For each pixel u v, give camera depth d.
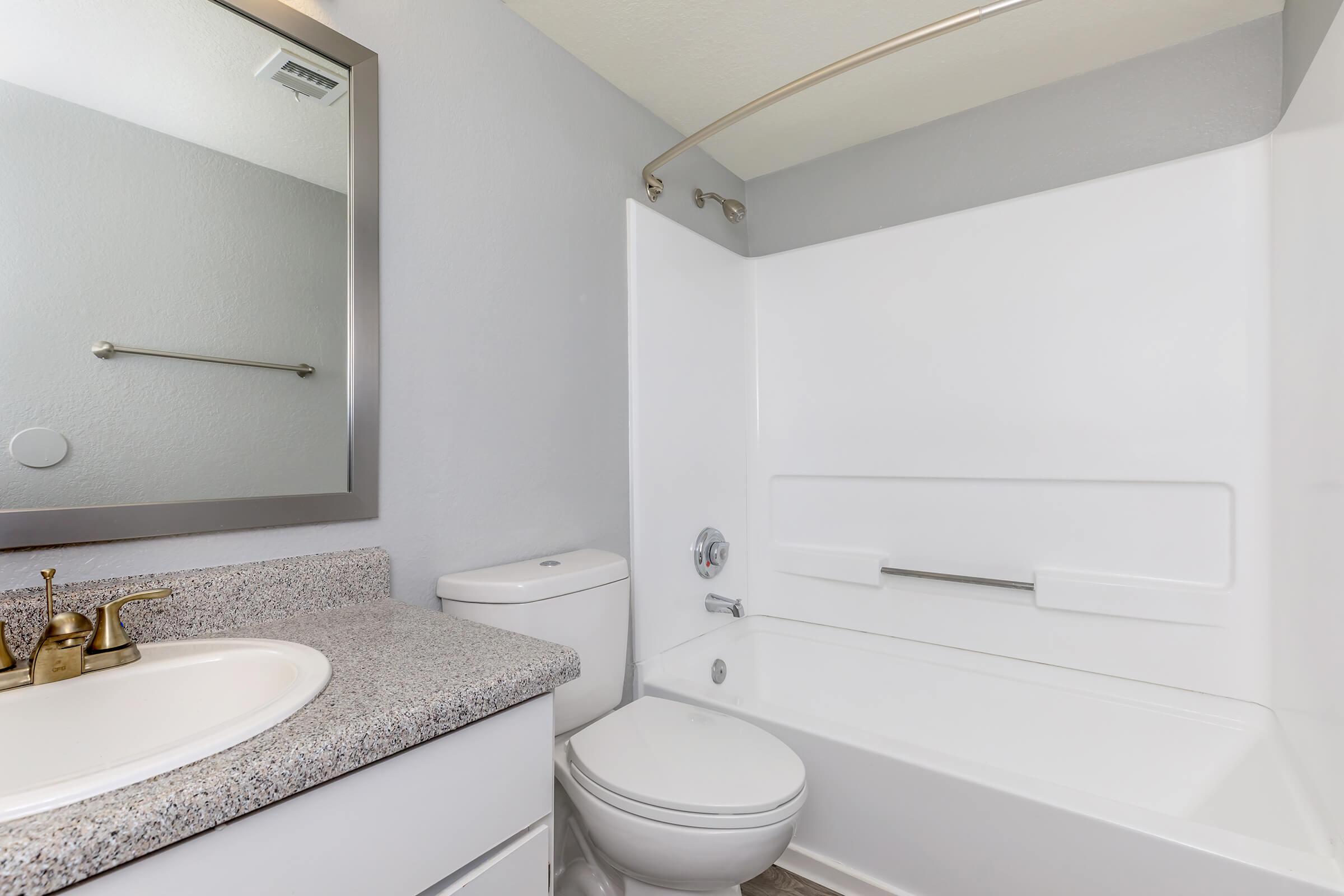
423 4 1.35
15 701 0.70
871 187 2.26
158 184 0.98
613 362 1.84
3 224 0.85
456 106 1.41
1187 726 1.56
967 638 1.96
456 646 0.92
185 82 1.01
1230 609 1.59
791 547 2.31
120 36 0.95
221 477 1.04
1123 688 1.68
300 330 1.13
